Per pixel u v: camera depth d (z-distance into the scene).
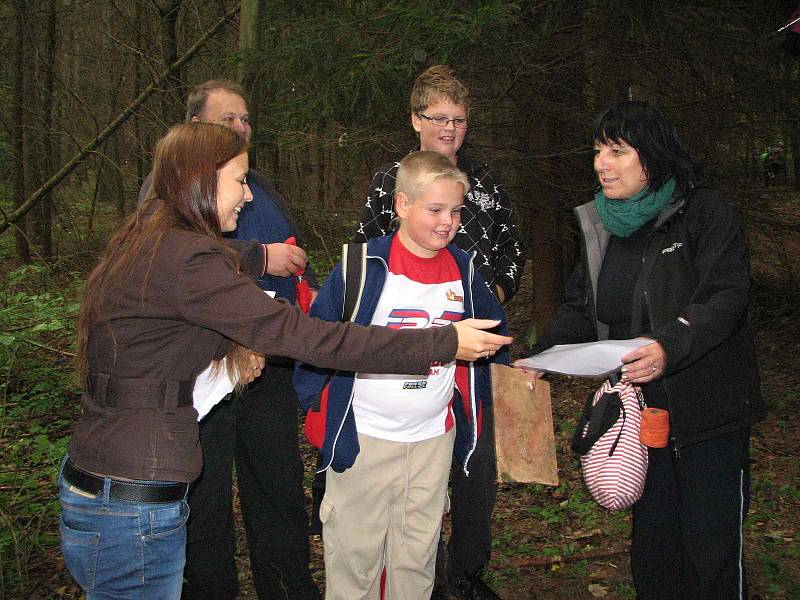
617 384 2.39
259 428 2.75
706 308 2.12
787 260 8.18
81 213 9.25
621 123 2.25
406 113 5.26
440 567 2.88
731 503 2.27
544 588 3.36
